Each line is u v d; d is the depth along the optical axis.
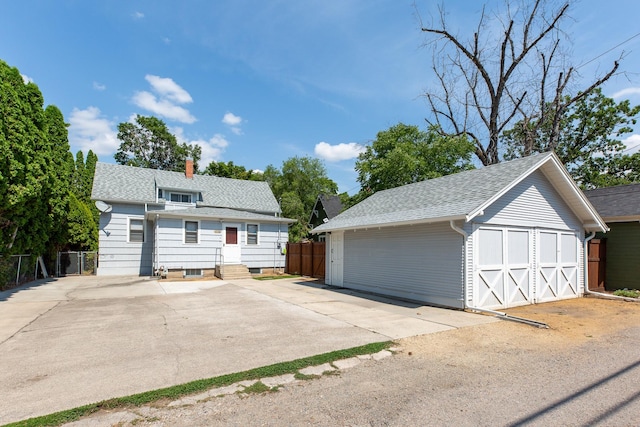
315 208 39.88
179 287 13.30
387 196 14.49
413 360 4.94
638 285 12.20
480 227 8.98
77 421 3.14
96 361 4.85
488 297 9.00
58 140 16.66
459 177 11.85
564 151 26.55
